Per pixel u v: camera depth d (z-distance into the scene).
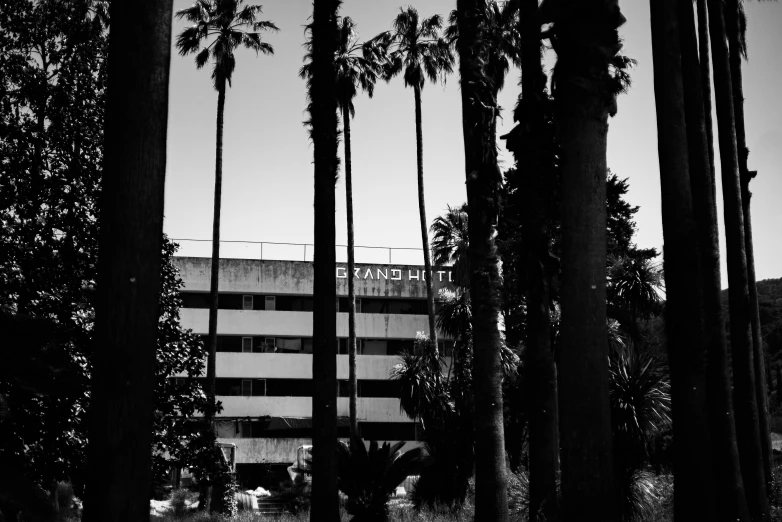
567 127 8.19
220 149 40.28
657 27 10.40
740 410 13.92
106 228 6.10
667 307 9.80
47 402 9.98
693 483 9.22
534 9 11.68
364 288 58.97
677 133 10.08
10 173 13.22
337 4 14.41
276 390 57.28
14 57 13.66
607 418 7.85
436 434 22.36
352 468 17.77
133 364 5.96
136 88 6.20
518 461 29.30
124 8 6.31
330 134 14.12
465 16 12.88
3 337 6.08
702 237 12.13
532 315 11.98
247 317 57.22
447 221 41.66
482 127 12.56
